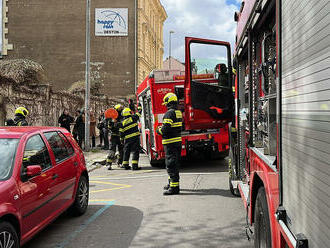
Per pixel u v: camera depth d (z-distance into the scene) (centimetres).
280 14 254
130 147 1138
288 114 233
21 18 3981
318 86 179
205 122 672
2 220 368
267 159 301
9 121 866
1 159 425
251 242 459
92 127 1842
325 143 169
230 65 714
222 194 729
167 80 1078
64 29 3959
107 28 3969
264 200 314
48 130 547
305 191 197
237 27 564
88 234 507
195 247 445
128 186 860
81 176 614
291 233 221
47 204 469
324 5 172
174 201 682
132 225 541
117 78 3962
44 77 1744
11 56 3975
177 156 745
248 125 464
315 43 184
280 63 253
